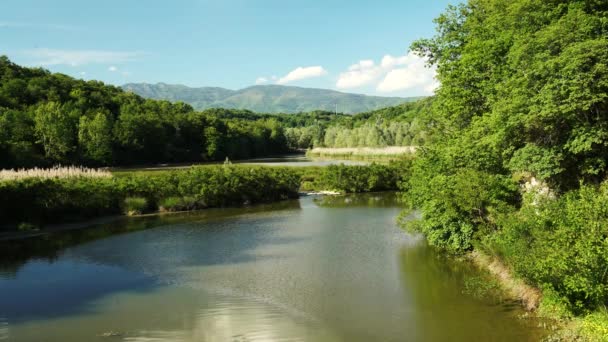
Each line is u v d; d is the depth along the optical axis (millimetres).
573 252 13398
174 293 19594
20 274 22906
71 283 21312
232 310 17344
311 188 60750
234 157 127375
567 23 16766
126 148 101250
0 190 34156
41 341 14812
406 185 31359
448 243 24406
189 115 128000
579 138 16812
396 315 16281
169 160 111625
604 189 14914
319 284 20297
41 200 36156
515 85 18297
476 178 21312
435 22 28781
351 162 100688
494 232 20094
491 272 20156
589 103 15375
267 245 28719
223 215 41781
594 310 13578
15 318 16875
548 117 16828
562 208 15789
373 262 23812
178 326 15898
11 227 34000
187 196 45719
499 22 22766
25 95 103250
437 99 28422
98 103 114312
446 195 22500
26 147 74625
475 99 24703
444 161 25094
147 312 17328
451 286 19172
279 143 160375
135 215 41812
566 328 13672
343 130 149000
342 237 30641
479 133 21922
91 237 32125
